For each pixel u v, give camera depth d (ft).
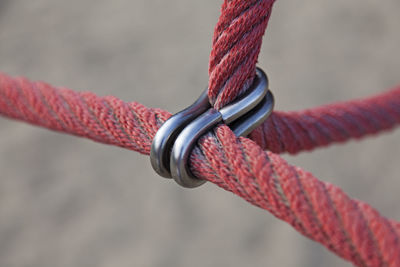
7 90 1.27
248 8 1.12
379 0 5.09
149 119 1.16
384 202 3.71
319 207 1.03
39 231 3.73
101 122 1.19
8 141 4.30
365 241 1.02
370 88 4.44
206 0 5.22
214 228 3.60
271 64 4.61
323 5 5.06
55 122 1.23
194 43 4.83
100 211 3.78
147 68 4.68
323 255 3.43
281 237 3.51
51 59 4.86
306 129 1.29
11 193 3.95
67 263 3.56
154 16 5.14
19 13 5.30
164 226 3.66
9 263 3.59
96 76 4.68
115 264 3.52
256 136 1.22
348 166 3.91
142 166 4.03
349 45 4.75
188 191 3.82
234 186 1.09
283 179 1.06
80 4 5.35
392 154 3.95
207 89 1.15
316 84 4.47
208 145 1.10
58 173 4.05
